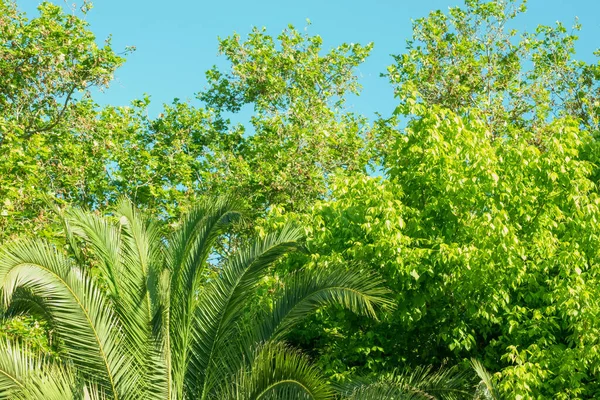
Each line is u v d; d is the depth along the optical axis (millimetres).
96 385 9758
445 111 14945
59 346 10352
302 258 14570
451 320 14742
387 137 22812
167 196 21547
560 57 25031
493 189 14281
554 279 13555
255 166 23531
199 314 11234
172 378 10805
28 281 9391
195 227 11508
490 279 13789
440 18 25516
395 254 13219
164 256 11469
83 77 18625
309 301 11109
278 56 25578
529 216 14242
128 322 10672
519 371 12258
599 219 13852
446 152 14430
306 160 22344
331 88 25766
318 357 15711
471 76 24234
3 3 18531
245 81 25734
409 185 14930
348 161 22906
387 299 11250
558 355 13055
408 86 15242
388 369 14852
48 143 20516
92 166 21656
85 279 10414
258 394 9000
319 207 14891
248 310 13461
